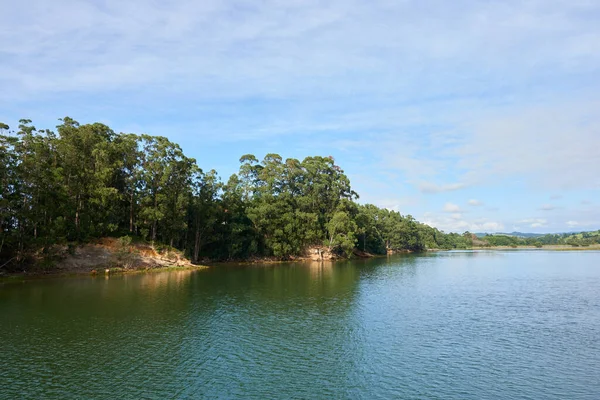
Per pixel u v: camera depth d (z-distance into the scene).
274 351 26.67
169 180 80.69
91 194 70.56
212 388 20.70
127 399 19.28
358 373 22.86
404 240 183.50
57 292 48.03
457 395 19.98
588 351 26.59
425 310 39.47
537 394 20.14
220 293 49.34
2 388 20.42
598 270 81.69
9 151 60.12
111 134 86.44
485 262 109.75
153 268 76.06
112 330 31.23
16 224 60.75
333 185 129.38
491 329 32.09
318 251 120.12
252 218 101.75
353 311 38.94
